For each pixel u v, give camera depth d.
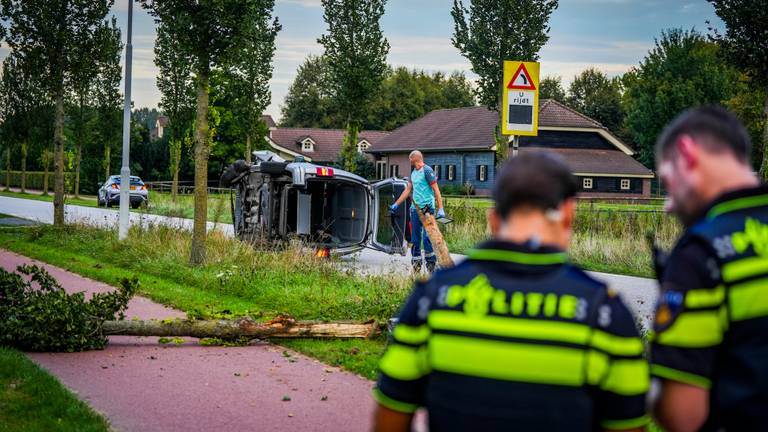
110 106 55.53
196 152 15.32
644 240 18.36
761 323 2.27
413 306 2.37
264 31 16.09
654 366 2.34
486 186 63.53
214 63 15.30
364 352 8.35
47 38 23.62
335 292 11.91
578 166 60.53
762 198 2.37
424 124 74.25
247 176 18.44
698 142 2.45
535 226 2.34
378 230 17.33
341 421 6.18
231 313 9.34
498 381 2.18
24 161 65.56
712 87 67.06
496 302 2.24
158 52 42.47
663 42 70.75
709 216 2.40
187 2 15.10
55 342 8.46
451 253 19.59
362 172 73.12
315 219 17.66
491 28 25.64
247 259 15.12
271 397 6.82
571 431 2.14
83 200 55.62
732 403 2.28
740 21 22.06
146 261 15.98
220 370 7.75
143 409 6.50
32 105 60.62
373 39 30.53
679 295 2.32
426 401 2.29
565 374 2.16
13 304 8.79
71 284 13.79
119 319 8.88
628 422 2.21
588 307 2.21
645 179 62.12
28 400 6.62
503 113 9.92
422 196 14.20
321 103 110.62
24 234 23.66
